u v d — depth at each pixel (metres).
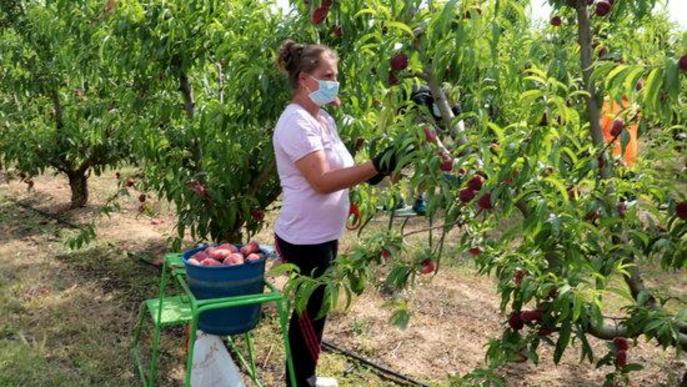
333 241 3.02
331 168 2.89
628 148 2.71
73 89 6.31
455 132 2.38
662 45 2.83
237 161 4.00
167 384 3.54
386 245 2.24
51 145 6.48
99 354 3.80
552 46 2.86
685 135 2.52
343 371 3.74
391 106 2.46
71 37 4.88
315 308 3.02
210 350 3.09
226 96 4.09
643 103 1.98
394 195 3.07
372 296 4.75
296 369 3.16
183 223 4.27
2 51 6.33
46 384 3.47
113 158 6.67
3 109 6.72
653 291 2.55
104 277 5.09
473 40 2.15
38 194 7.73
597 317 2.14
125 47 4.33
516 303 2.38
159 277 5.10
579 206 2.20
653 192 2.31
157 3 4.12
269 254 3.01
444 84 2.76
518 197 2.01
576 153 2.23
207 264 2.79
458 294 4.86
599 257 2.25
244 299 2.76
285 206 2.96
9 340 3.98
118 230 6.38
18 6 6.39
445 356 3.95
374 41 2.70
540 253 2.31
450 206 2.13
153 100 4.43
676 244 2.37
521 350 2.38
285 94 3.63
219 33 3.98
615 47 2.79
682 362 3.82
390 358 3.91
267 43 3.61
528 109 2.01
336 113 3.54
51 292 4.75
